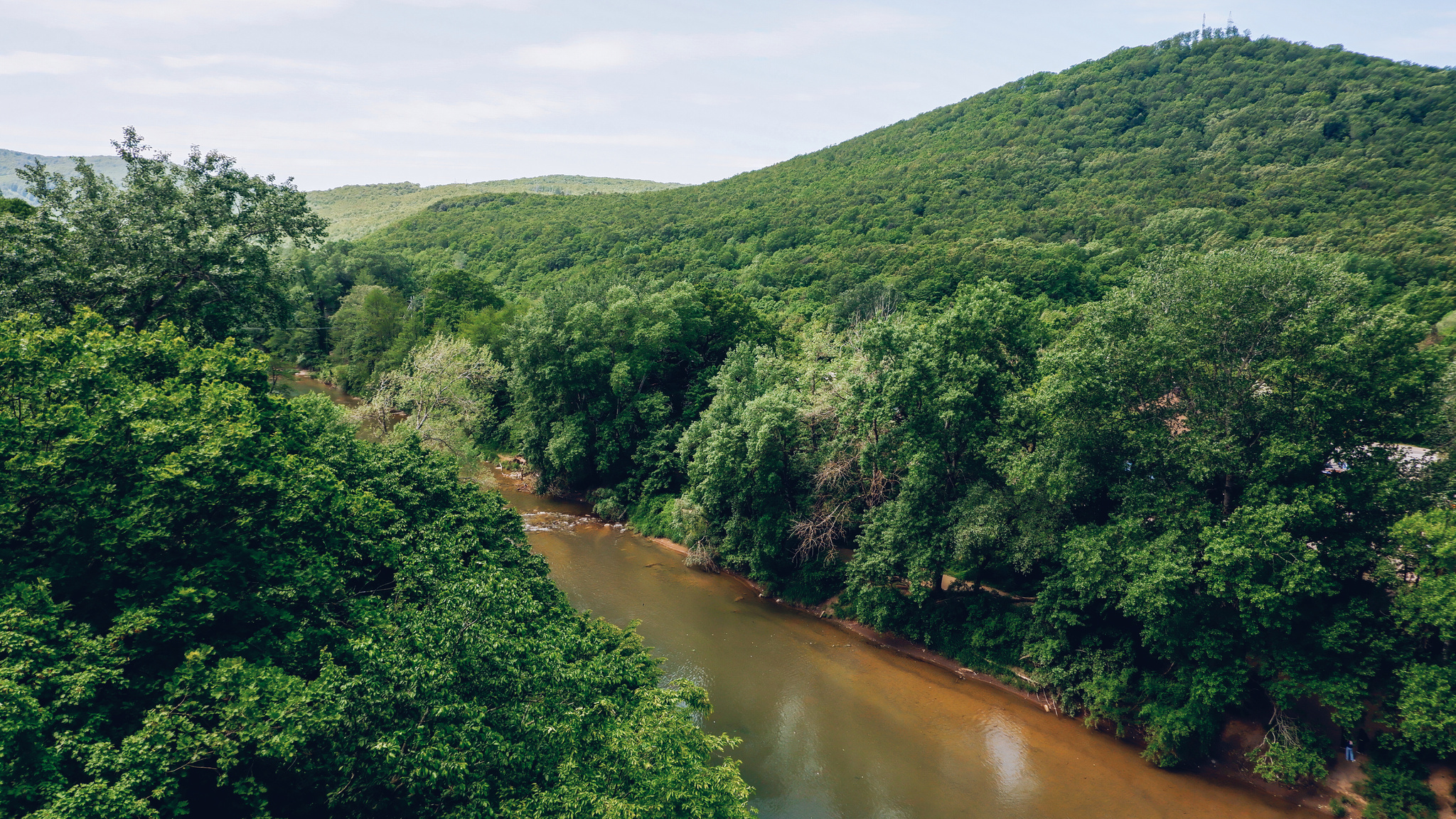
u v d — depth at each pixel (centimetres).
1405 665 2725
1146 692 3284
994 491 3691
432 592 2270
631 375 6384
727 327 6950
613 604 4594
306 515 2155
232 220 3647
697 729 2303
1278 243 8238
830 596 4625
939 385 3759
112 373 1986
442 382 4966
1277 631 2967
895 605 4188
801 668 3938
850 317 8438
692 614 4534
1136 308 3262
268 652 1884
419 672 1764
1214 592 2853
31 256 2936
